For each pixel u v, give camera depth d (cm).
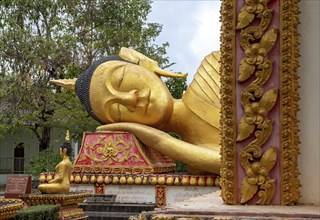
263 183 371
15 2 2677
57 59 2641
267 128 372
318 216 312
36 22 2759
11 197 1441
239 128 376
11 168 3641
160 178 1494
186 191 1480
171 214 328
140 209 1453
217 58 1603
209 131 1555
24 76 2659
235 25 386
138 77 1598
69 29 2738
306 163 389
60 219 1312
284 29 376
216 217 314
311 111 390
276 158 370
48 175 1572
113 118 1612
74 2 2741
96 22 2777
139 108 1577
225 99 380
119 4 2786
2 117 2639
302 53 394
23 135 3659
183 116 1588
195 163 1469
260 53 376
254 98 375
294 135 374
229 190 377
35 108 2714
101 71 1631
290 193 369
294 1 381
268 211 330
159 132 1534
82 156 1592
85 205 1500
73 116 2575
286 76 372
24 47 2617
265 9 379
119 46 2688
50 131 3059
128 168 1543
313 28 393
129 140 1559
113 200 1505
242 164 376
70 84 1727
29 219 1035
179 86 2658
